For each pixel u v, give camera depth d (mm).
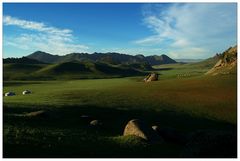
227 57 116000
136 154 30312
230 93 74188
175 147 34531
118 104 59188
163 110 57031
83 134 36750
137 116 51812
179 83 92688
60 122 42312
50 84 124250
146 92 76625
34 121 39750
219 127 49656
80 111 51219
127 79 163875
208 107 61406
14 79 175875
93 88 90375
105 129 42344
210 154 28500
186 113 56188
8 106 47969
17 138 30562
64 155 28094
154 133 35969
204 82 89438
